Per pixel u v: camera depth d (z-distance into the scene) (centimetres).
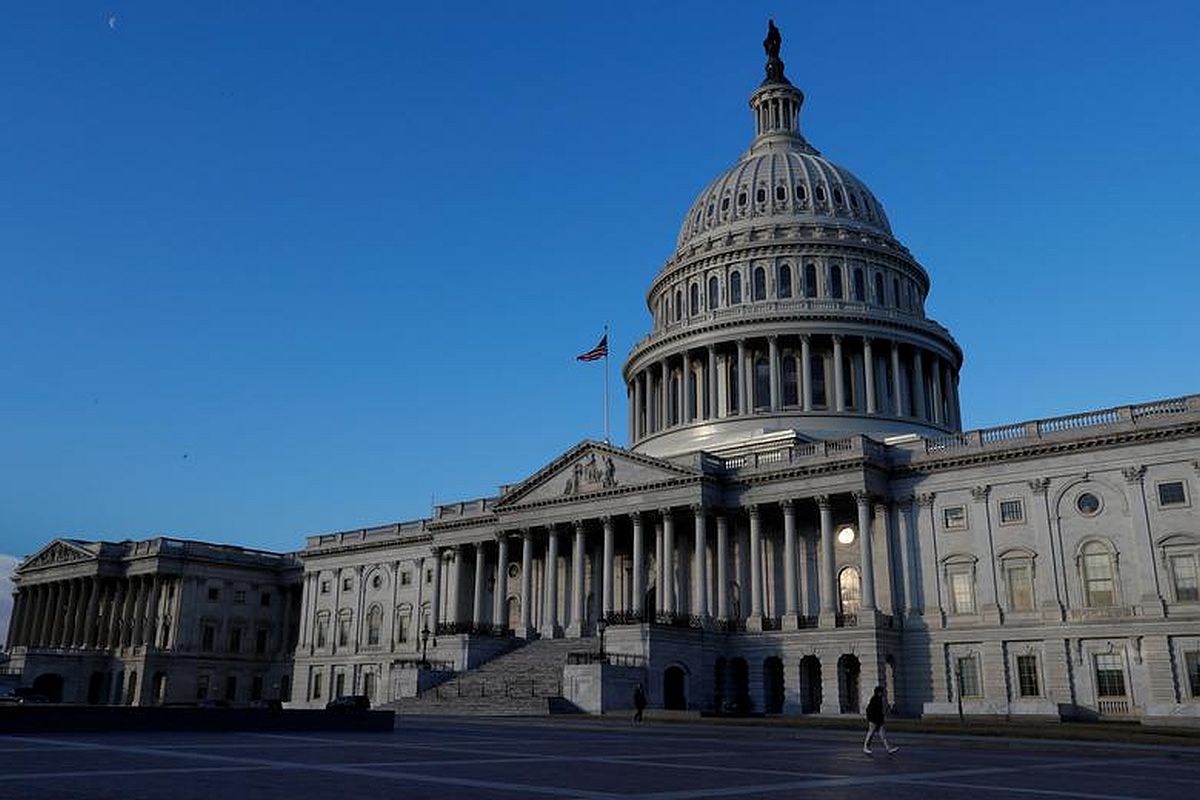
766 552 8225
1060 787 2262
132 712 3816
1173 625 6297
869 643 7056
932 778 2447
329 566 11806
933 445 7656
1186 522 6406
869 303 10662
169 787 1880
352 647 11169
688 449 10131
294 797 1772
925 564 7419
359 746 3247
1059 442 6950
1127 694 6391
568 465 9025
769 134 12875
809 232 11075
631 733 4775
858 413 9925
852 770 2666
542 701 6719
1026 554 6969
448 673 8075
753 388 10294
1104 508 6756
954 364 11125
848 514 7881
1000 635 6925
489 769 2456
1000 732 4444
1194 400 6569
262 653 12731
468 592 10112
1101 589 6656
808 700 7419
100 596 13025
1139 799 2008
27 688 10694
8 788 1808
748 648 7694
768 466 8019
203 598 12312
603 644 7125
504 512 9444
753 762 2914
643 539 8450
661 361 10988
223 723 4066
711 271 11238
